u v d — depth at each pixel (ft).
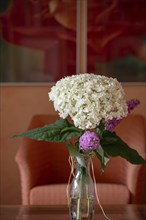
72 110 4.28
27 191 7.52
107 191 7.44
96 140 4.25
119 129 8.46
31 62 9.36
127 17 9.25
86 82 4.33
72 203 5.06
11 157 9.68
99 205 6.30
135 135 8.21
